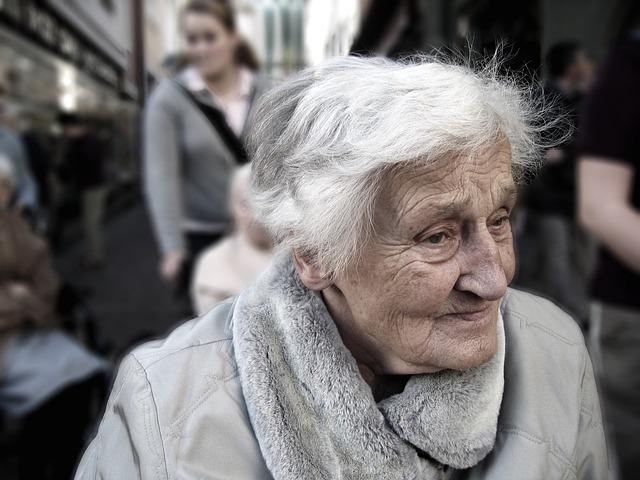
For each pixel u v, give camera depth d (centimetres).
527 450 103
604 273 192
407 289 92
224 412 99
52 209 614
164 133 278
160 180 280
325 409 97
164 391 100
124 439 101
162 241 284
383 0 427
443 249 91
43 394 245
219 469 97
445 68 90
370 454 96
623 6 242
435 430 98
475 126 85
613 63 180
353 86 89
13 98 477
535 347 114
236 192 223
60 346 257
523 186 103
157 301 541
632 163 180
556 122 103
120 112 559
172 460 96
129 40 256
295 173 92
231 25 278
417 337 94
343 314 102
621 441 196
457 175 88
